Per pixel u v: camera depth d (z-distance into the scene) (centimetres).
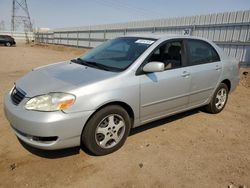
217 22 1234
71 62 408
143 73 340
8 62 1386
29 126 271
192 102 429
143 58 345
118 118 325
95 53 423
